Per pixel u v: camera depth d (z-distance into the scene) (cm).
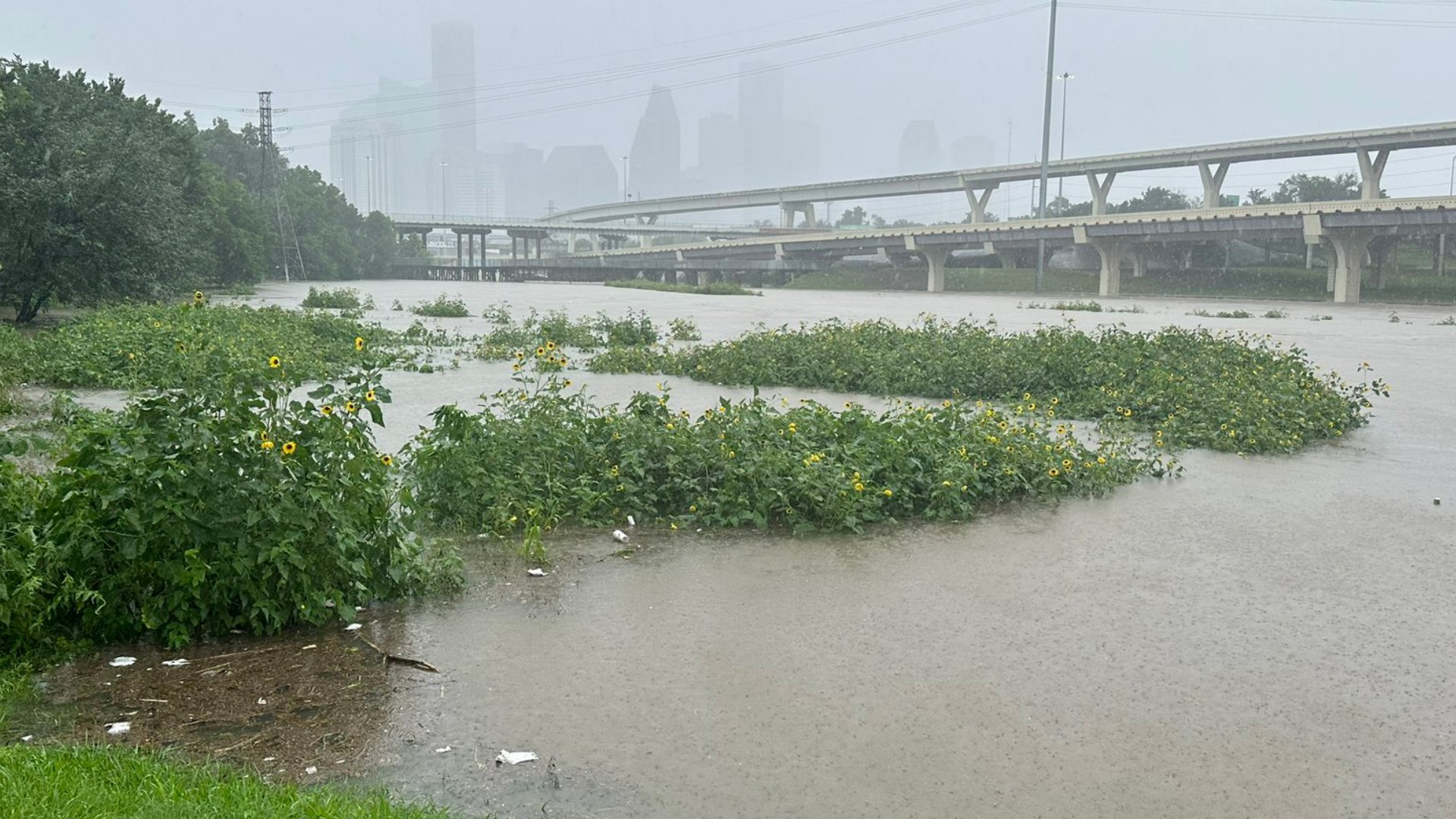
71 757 477
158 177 3381
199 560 638
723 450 1010
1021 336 2242
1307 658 678
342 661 643
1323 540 955
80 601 635
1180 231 7206
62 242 2920
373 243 10762
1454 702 617
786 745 548
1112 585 816
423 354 2398
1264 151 8419
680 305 5562
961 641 696
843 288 9812
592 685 618
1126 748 552
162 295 3372
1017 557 883
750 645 682
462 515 934
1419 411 1794
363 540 722
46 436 1231
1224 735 570
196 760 514
